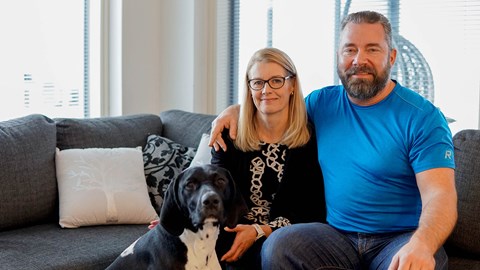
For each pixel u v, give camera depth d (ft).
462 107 11.13
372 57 7.69
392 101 7.84
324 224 7.96
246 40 13.65
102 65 13.17
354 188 7.84
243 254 8.34
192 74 13.38
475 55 10.98
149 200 10.22
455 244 8.51
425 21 11.38
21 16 12.01
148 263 7.34
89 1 13.20
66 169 9.95
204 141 10.42
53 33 12.62
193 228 7.15
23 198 9.44
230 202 7.34
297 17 12.87
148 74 13.62
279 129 8.59
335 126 8.21
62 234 9.18
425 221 6.82
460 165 8.59
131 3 13.12
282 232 7.65
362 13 7.88
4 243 8.63
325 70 12.59
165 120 11.88
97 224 9.73
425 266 6.22
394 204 7.72
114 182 9.98
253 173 8.52
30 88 12.25
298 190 8.45
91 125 10.80
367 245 7.73
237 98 13.93
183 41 13.46
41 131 9.96
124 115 12.78
